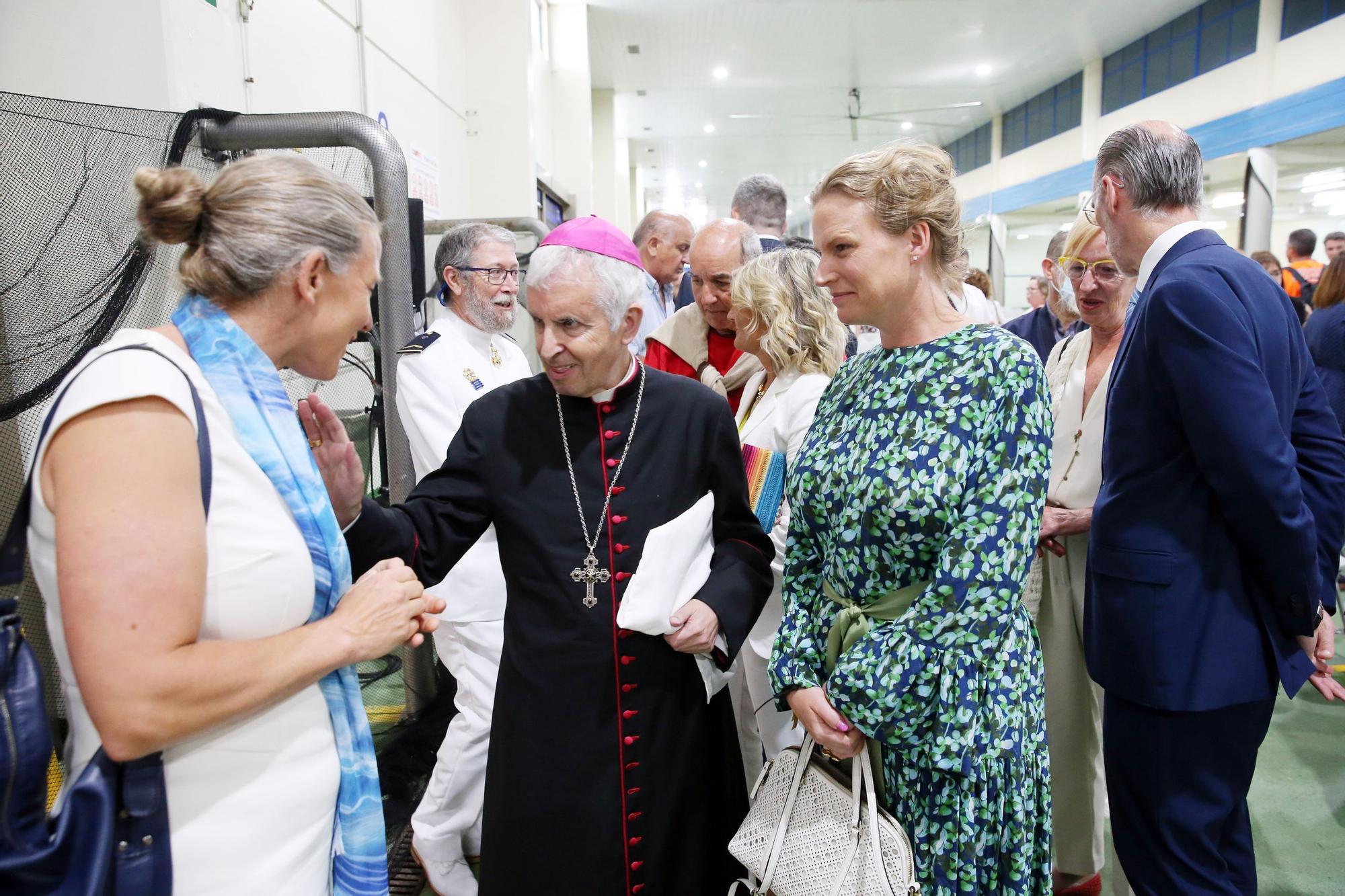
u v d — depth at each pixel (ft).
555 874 3.93
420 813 6.02
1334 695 4.48
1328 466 4.33
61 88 6.48
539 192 18.89
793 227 83.92
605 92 35.76
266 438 2.66
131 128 5.59
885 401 3.71
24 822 2.30
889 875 3.41
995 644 3.37
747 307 5.64
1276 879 6.38
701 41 28.68
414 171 12.64
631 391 4.27
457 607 5.96
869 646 3.48
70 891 2.33
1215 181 35.22
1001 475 3.36
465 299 7.01
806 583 4.21
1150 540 4.32
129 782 2.42
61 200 5.29
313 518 2.79
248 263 2.60
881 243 3.58
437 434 6.48
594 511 4.07
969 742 3.33
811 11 25.77
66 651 2.50
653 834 3.99
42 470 2.38
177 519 2.34
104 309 5.30
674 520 4.07
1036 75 37.47
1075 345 6.25
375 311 7.48
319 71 9.30
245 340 2.68
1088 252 5.74
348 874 3.06
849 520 3.70
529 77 15.71
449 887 5.98
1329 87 24.93
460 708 6.06
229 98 7.40
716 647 4.05
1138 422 4.37
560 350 3.78
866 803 3.59
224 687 2.38
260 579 2.61
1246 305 4.05
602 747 3.93
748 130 45.19
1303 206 40.57
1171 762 4.35
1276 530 3.92
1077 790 6.00
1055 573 5.96
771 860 3.70
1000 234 45.80
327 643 2.66
